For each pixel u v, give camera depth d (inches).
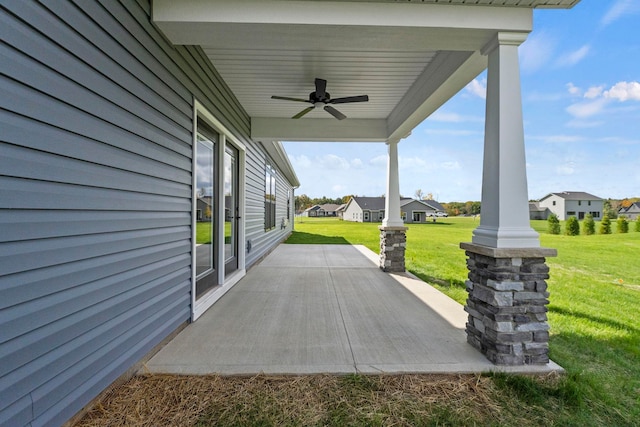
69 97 61.7
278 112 214.2
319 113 214.5
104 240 72.7
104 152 72.2
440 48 104.9
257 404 73.3
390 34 97.0
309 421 68.2
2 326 49.3
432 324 122.4
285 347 100.5
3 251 49.3
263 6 91.2
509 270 90.0
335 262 272.8
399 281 197.5
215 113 149.4
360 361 91.5
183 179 115.1
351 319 127.4
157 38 95.6
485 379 83.7
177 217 111.1
